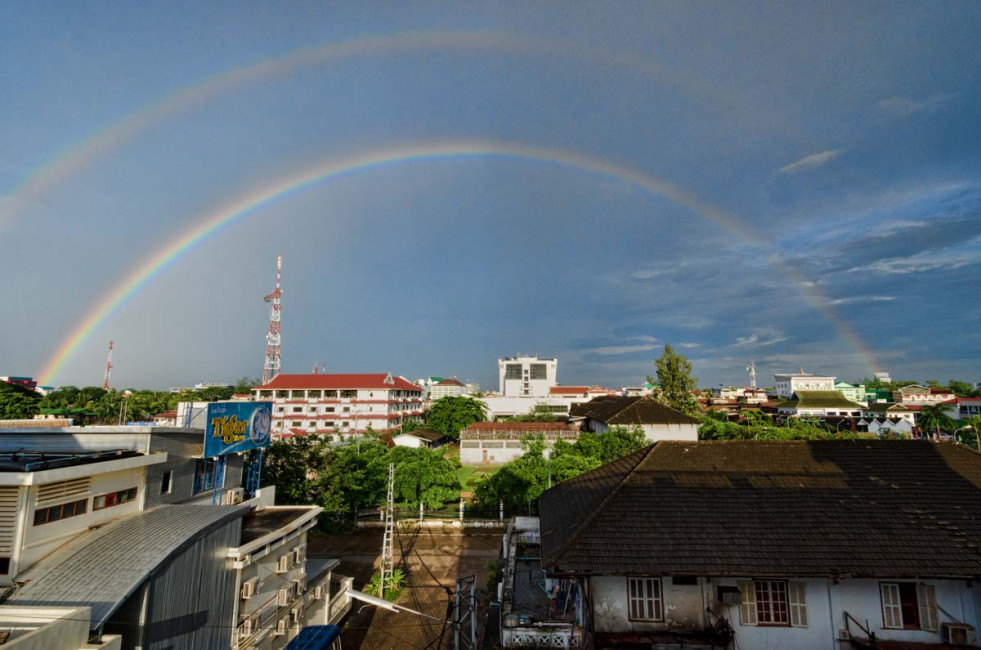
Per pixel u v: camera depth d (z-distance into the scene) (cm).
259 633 1992
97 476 1773
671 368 9025
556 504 2017
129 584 1359
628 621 1481
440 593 2917
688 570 1404
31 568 1463
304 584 2339
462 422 9731
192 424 2955
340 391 8994
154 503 2102
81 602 1298
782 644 1441
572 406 10206
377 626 2558
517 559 2334
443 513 4372
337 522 3881
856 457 1844
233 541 1892
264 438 2920
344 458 4297
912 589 1448
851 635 1426
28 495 1487
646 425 5991
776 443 1953
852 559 1418
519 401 12738
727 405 14925
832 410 11231
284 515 2467
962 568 1380
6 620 1224
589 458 4603
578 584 1641
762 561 1423
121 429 2123
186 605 1589
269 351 10950
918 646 1370
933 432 8806
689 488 1727
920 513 1568
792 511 1595
